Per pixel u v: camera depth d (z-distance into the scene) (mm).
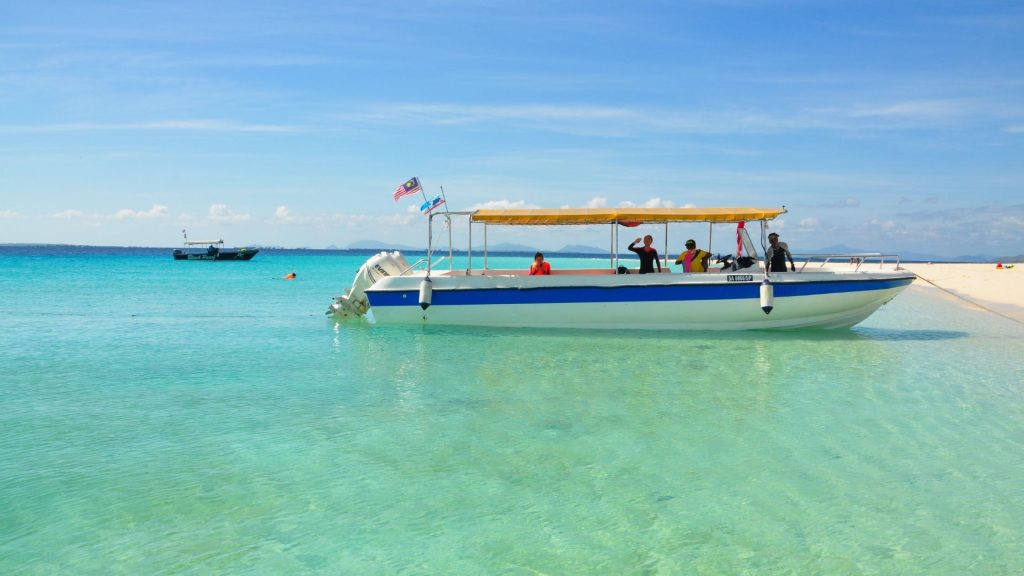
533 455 7461
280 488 6480
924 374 11844
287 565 5012
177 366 12578
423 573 4914
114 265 74312
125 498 6211
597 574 4895
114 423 8656
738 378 11484
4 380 11320
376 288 17281
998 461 7242
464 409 9414
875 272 15898
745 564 5031
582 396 10195
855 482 6629
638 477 6789
